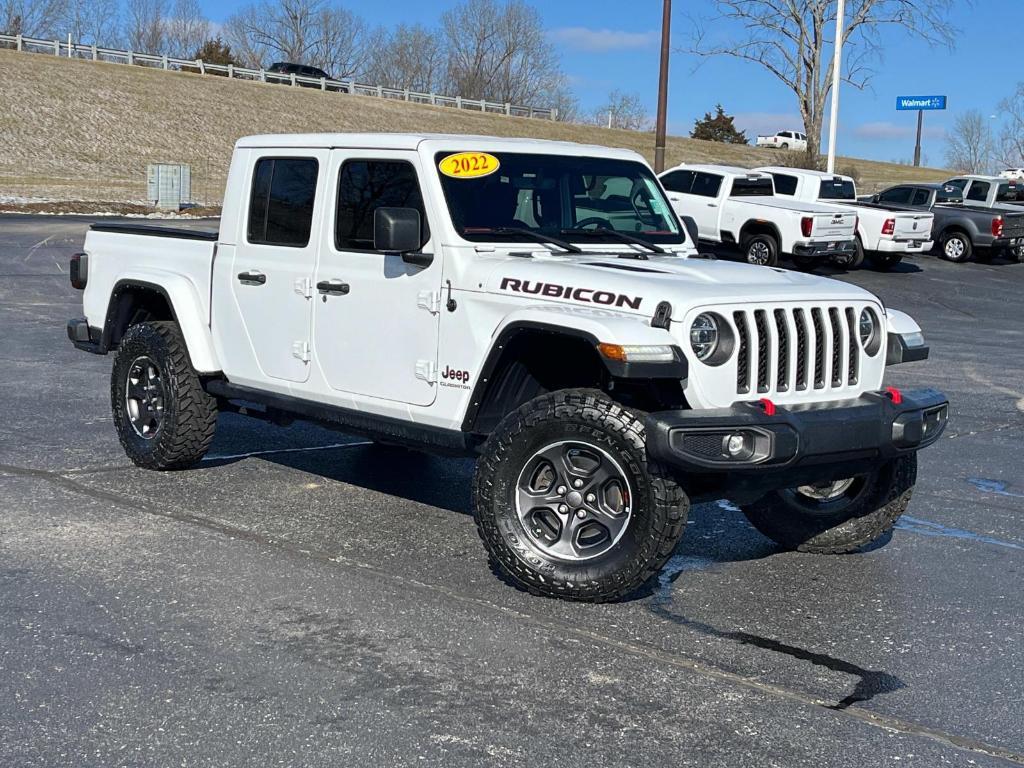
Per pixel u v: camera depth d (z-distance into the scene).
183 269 7.23
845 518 6.01
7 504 6.59
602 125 98.81
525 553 5.21
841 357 5.40
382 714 4.05
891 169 73.12
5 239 24.38
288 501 6.85
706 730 3.99
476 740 3.87
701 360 5.00
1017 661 4.71
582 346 5.51
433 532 6.31
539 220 6.07
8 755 3.71
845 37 45.53
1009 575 5.90
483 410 5.71
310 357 6.43
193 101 61.22
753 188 23.77
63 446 8.09
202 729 3.91
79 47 69.62
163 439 7.21
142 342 7.27
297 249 6.46
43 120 52.50
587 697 4.23
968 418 10.30
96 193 38.41
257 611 5.02
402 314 5.90
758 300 5.14
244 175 6.84
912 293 22.30
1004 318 19.02
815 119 46.47
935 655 4.76
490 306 5.52
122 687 4.23
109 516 6.41
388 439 6.19
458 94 98.75
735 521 6.87
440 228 5.74
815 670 4.56
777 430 4.84
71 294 17.06
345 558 5.80
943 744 3.93
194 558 5.72
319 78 76.12
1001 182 28.89
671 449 4.73
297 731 3.91
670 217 6.68
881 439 5.18
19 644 4.61
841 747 3.89
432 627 4.89
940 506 7.27
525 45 97.38
